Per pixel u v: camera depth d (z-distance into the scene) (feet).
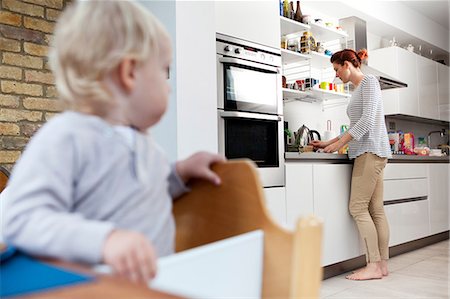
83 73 1.97
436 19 17.66
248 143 8.16
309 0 12.72
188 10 6.68
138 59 2.00
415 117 16.24
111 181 1.96
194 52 6.73
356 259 10.12
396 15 15.40
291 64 12.61
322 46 12.76
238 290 1.77
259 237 1.90
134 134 2.11
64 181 1.77
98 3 2.03
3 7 8.22
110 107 2.03
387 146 9.36
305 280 1.61
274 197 8.38
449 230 14.12
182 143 6.46
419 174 12.47
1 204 2.70
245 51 8.14
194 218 2.31
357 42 13.96
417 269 9.93
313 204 9.12
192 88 6.67
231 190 2.13
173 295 1.00
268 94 8.64
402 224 11.57
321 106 13.76
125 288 1.04
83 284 1.08
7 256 1.46
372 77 9.08
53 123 1.92
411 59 15.78
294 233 1.70
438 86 17.43
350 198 9.67
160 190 2.21
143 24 2.05
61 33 2.04
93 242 1.49
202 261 1.62
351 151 9.58
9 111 8.25
